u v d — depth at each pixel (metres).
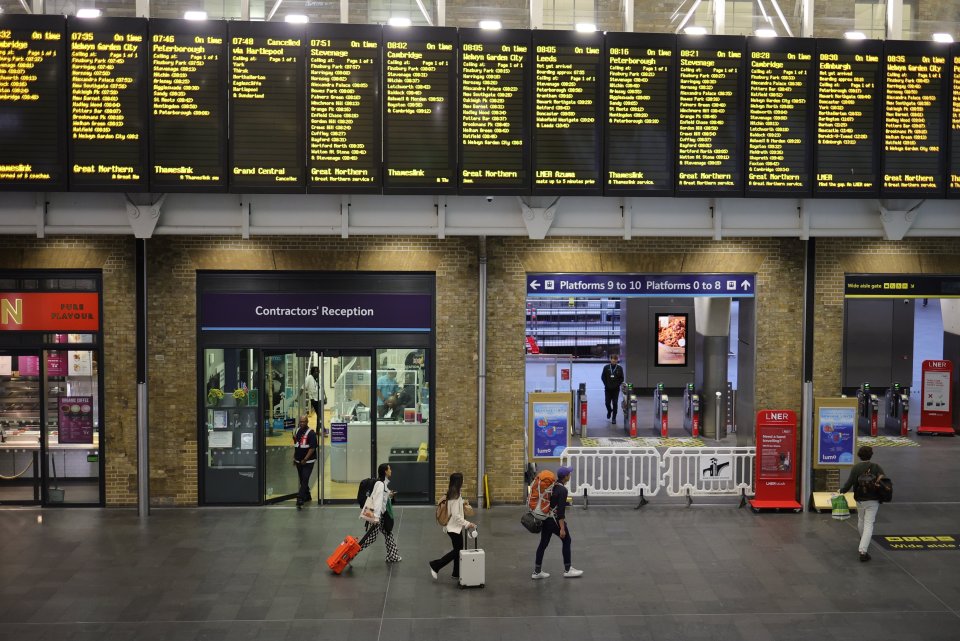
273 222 15.45
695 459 17.44
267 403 16.91
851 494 16.81
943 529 15.62
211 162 14.40
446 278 16.58
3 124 14.20
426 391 16.86
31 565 13.88
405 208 15.55
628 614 12.26
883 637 11.62
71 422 16.61
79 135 14.27
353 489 17.03
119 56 14.20
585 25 15.52
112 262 16.25
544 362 22.78
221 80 14.27
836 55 14.80
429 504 16.92
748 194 14.92
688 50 14.65
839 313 16.84
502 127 14.57
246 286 16.55
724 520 16.09
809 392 16.81
